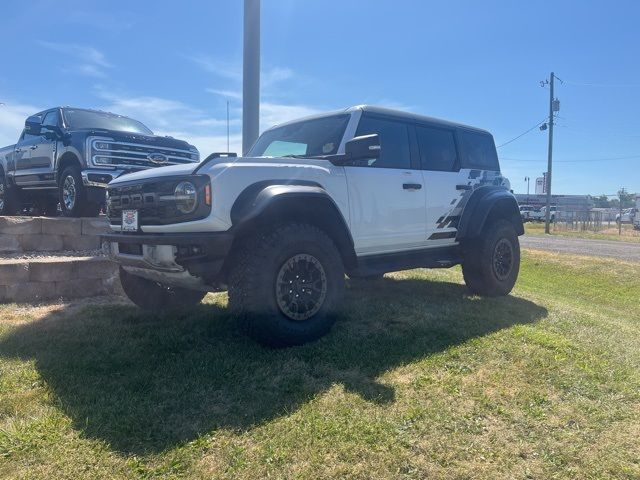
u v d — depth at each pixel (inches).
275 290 151.0
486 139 265.7
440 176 224.5
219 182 149.1
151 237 150.3
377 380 139.1
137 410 117.9
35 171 351.9
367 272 189.3
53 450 102.5
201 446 105.7
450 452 107.6
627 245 820.6
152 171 168.9
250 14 307.6
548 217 1339.8
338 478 97.9
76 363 144.1
